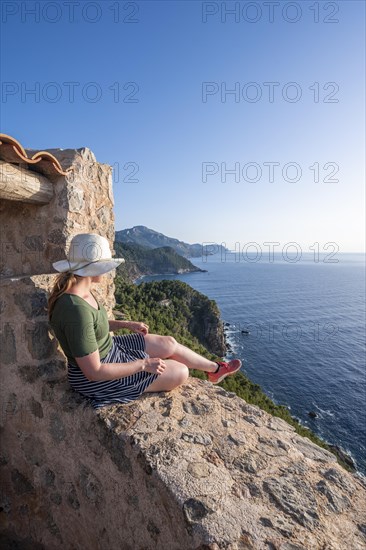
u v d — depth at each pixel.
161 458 1.63
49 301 2.02
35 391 2.34
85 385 2.04
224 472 1.63
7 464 2.57
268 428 2.07
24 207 2.91
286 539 1.33
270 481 1.63
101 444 1.89
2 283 2.42
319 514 1.48
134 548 1.72
